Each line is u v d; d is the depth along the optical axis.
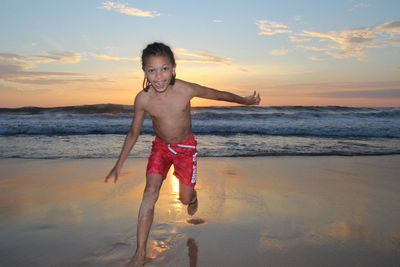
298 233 2.36
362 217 2.70
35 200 3.15
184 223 2.55
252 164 5.03
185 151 2.38
